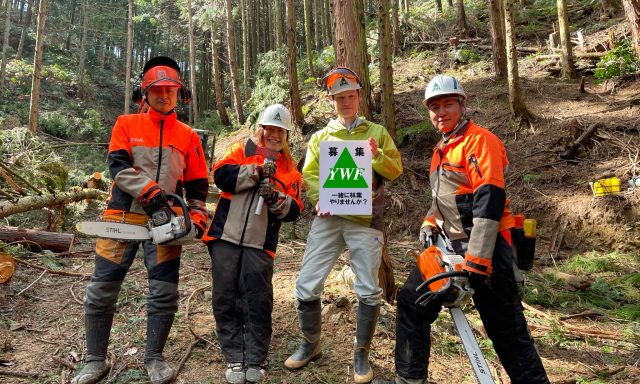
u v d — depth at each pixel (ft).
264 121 10.08
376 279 10.06
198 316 12.82
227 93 106.11
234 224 9.96
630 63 34.99
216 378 9.98
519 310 8.48
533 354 8.41
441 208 8.95
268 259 10.17
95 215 26.43
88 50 118.62
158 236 8.98
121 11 119.34
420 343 9.03
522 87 37.81
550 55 41.42
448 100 8.72
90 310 9.50
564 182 26.96
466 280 8.01
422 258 8.60
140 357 10.62
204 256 19.24
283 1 91.40
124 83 113.80
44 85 84.33
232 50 65.87
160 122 9.81
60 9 117.70
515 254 8.57
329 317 12.80
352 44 13.42
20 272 15.69
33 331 11.87
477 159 8.21
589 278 20.47
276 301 13.93
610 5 45.09
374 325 10.04
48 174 25.59
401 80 45.85
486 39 49.14
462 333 8.30
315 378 10.17
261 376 9.82
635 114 29.63
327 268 10.30
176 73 9.82
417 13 60.34
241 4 72.59
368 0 85.40
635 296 18.17
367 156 9.73
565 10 37.73
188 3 79.25
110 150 9.49
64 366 10.30
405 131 34.94
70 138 71.82
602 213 23.90
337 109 10.32
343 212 9.77
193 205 10.20
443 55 48.60
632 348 13.32
